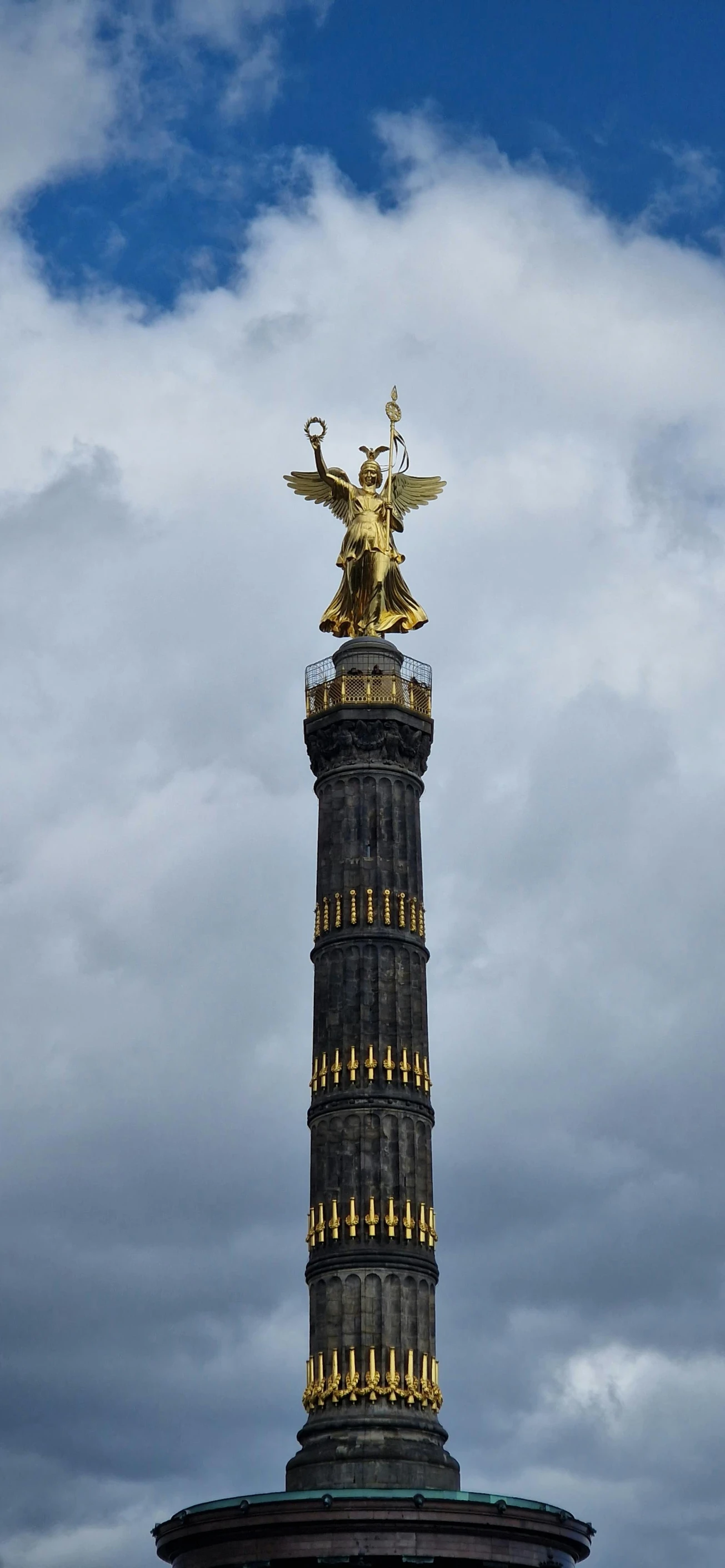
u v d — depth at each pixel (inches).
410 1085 3663.9
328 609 4050.2
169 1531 3410.4
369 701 3875.5
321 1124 3649.1
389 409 4173.2
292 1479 3442.4
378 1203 3575.3
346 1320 3506.4
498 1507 3277.6
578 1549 3437.5
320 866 3836.1
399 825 3841.0
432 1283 3572.8
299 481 4136.3
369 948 3735.2
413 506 4168.3
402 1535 3250.5
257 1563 3272.6
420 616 4028.1
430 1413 3491.6
